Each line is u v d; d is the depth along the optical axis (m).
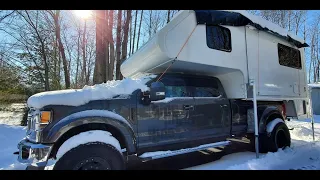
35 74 12.71
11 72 12.09
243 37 4.71
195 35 4.02
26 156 2.77
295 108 5.99
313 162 3.94
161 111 3.59
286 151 4.64
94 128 3.13
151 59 4.16
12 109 11.83
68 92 3.05
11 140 6.23
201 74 4.66
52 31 13.44
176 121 3.73
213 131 4.20
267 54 5.16
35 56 12.65
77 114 2.89
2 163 4.38
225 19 4.26
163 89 3.30
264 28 4.88
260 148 4.95
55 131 2.74
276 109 5.16
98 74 9.72
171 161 4.59
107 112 3.08
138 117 3.35
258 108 5.02
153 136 3.46
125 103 3.27
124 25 11.26
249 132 4.75
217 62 4.21
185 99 3.94
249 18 4.54
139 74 5.11
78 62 21.02
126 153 3.36
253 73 4.76
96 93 3.15
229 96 4.80
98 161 2.77
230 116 4.52
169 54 3.70
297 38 5.93
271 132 4.79
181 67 4.20
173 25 3.81
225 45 4.39
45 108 2.82
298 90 5.96
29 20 11.80
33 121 3.10
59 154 2.64
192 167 4.01
